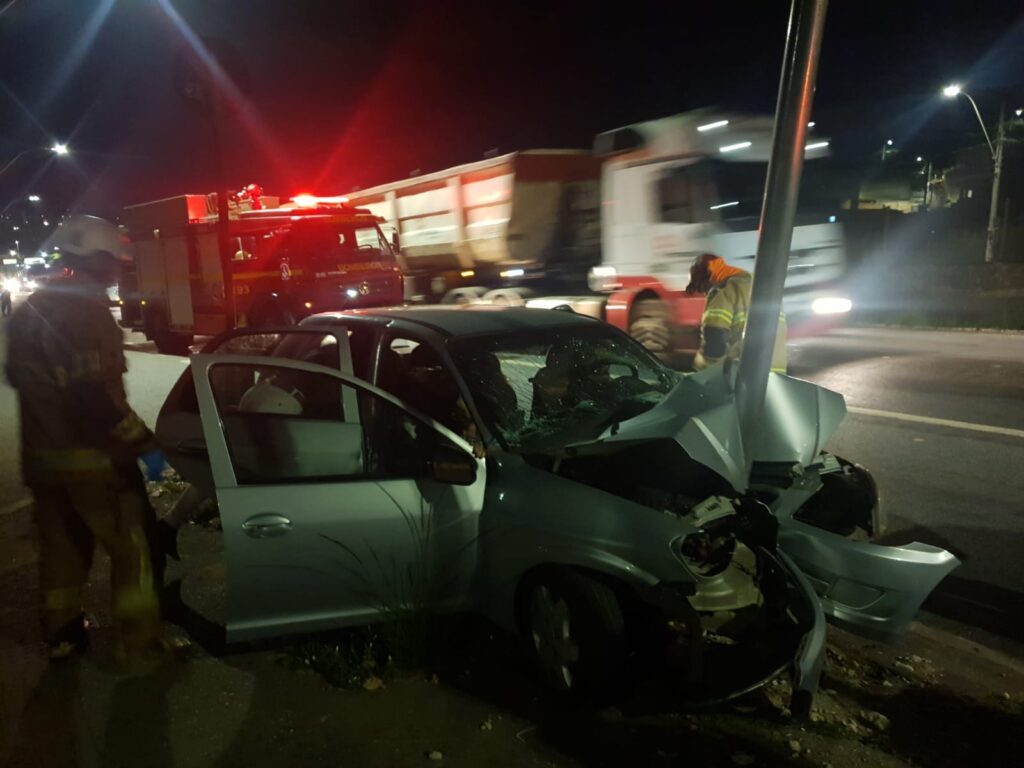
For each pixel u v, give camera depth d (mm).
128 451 3631
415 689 3613
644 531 3236
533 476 3598
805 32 3303
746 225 11344
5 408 10953
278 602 3598
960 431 7660
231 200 15562
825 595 3488
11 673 3832
